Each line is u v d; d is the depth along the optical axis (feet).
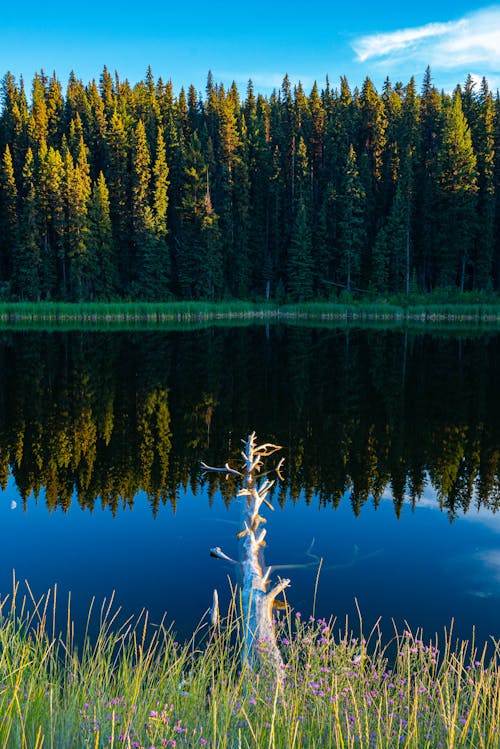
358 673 15.28
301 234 197.98
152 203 216.54
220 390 71.56
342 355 100.99
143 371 85.81
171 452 45.83
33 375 81.76
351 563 27.40
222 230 215.51
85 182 211.41
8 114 253.44
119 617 22.18
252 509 31.71
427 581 25.52
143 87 283.38
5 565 27.37
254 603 21.67
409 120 208.33
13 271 211.82
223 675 15.08
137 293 208.44
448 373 81.76
